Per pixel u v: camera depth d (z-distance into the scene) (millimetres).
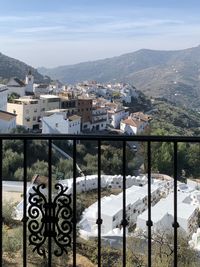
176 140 2811
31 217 2934
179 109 99750
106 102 79062
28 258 8109
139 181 28828
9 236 9742
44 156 30516
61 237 2928
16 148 25500
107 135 2881
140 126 64500
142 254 9930
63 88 95438
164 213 17672
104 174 31906
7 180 24094
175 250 2965
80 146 33250
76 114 62406
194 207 20219
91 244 11977
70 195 2936
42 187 2947
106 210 18469
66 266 8617
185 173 37562
